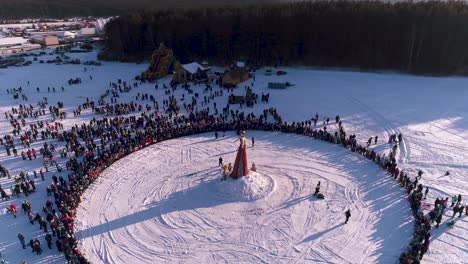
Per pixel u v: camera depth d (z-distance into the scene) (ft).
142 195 97.25
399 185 99.30
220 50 270.87
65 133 132.77
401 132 134.00
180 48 283.38
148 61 275.18
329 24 248.52
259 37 261.65
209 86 193.88
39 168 112.57
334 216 87.15
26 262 74.23
